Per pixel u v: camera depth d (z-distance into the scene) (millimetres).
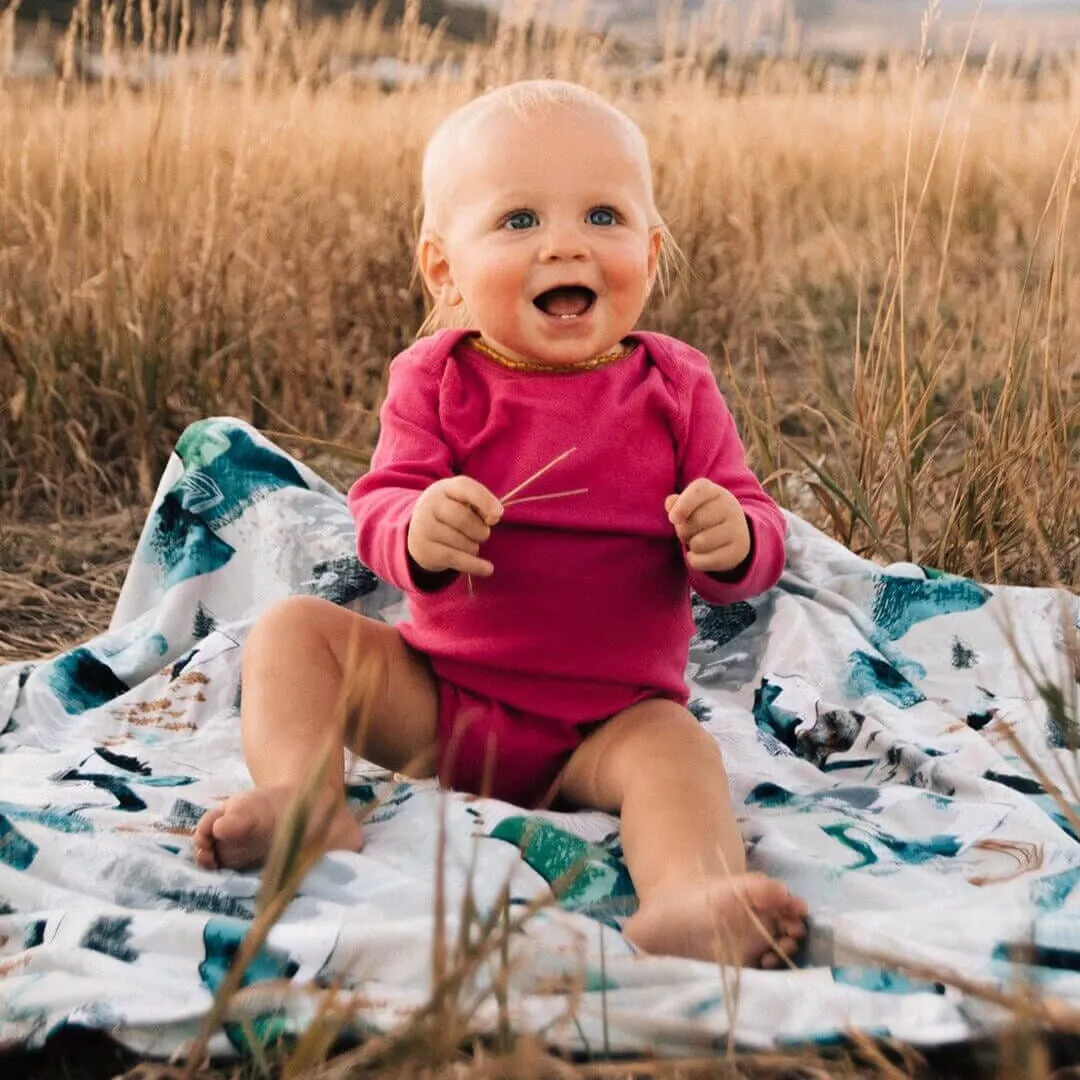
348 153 5199
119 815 1810
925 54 2904
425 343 1983
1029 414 3045
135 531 3455
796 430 4059
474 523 1689
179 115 4484
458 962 1193
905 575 2572
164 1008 1351
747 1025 1339
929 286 4996
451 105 5160
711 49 5773
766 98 6523
